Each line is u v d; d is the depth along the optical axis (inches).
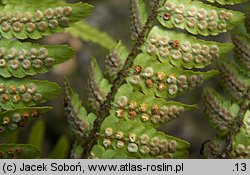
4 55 4.3
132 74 4.4
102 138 4.4
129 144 4.4
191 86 4.4
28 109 4.2
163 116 4.4
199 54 4.4
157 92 4.4
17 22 4.3
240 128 4.4
